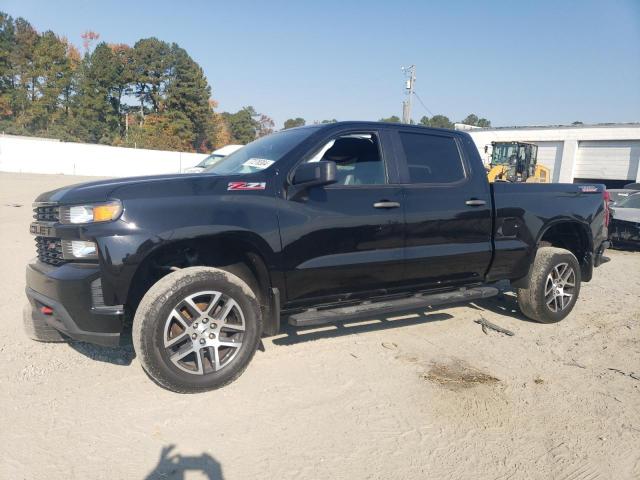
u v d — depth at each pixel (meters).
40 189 21.09
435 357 4.29
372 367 4.02
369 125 4.30
